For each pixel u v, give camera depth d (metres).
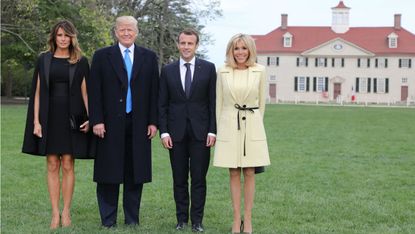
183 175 7.45
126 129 7.39
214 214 8.51
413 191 10.61
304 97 88.12
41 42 34.12
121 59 7.33
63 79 7.27
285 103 78.50
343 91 87.38
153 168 13.14
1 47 36.12
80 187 10.54
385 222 8.13
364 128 27.50
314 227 7.71
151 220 8.01
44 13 34.03
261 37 90.50
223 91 7.23
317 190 10.59
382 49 87.00
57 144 7.30
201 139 7.30
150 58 7.46
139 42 40.06
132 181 7.54
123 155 7.35
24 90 60.00
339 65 87.25
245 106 7.18
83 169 12.69
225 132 7.18
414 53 86.31
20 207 8.71
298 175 12.39
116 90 7.32
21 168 12.55
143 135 7.39
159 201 9.41
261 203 9.33
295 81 88.31
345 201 9.55
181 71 7.39
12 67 43.59
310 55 87.50
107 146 7.31
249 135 7.14
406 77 86.62
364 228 7.72
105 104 7.33
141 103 7.37
